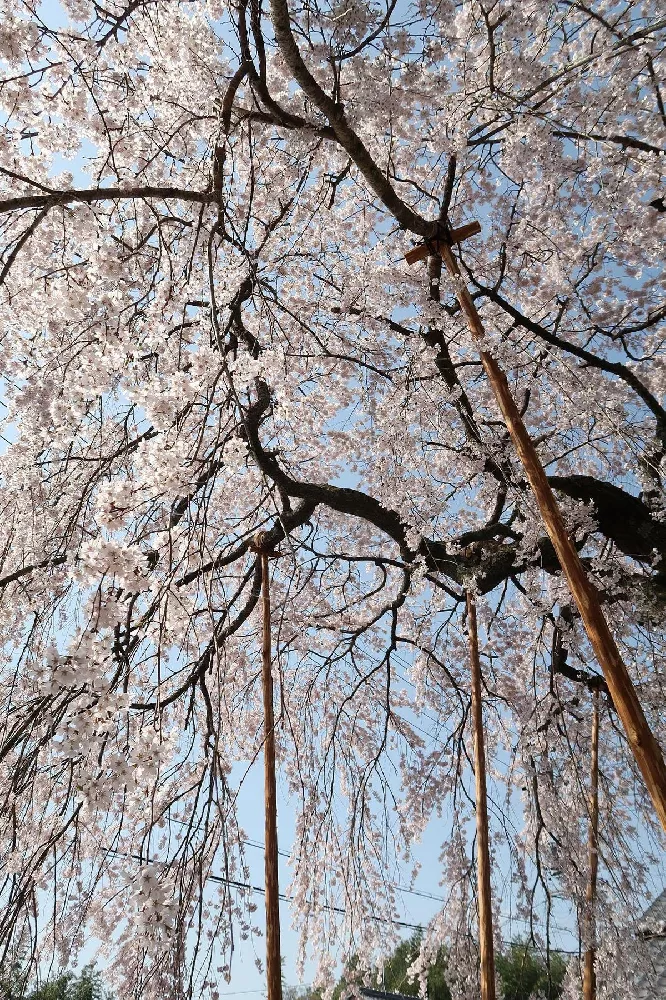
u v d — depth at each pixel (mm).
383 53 3490
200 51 3316
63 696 3086
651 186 4973
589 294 5699
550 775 5047
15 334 3779
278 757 5125
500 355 4711
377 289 4305
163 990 2928
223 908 3271
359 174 5082
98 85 3574
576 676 5254
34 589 3623
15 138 3529
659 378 5953
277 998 2508
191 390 2639
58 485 3912
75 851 3021
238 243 3383
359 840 4852
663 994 4500
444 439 5172
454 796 4969
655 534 4465
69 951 3293
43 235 3588
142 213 4109
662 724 4906
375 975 4629
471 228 3488
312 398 4996
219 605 4043
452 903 4738
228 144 3785
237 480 4754
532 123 4281
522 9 3951
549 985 4691
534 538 4352
